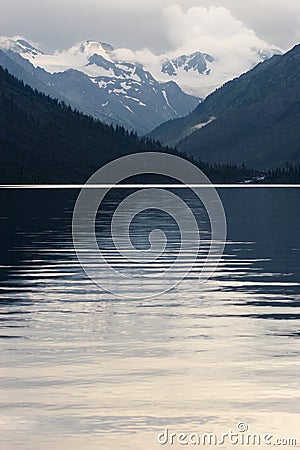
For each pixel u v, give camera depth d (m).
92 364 30.88
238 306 43.53
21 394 27.14
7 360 31.42
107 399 26.69
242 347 33.56
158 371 29.91
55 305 43.88
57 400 26.58
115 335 36.00
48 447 22.80
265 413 25.38
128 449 22.70
